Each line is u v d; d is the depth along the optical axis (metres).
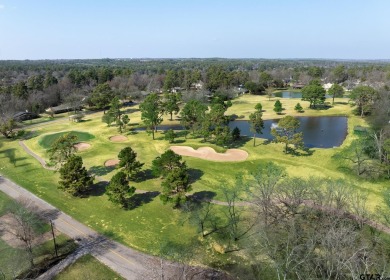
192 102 101.56
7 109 121.69
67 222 50.38
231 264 40.50
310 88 130.50
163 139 94.06
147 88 180.50
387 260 36.34
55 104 151.00
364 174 62.75
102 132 103.12
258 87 176.12
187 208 51.81
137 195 58.69
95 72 198.12
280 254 39.91
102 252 42.97
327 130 103.50
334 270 32.66
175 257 41.34
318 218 43.16
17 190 61.72
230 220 48.41
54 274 38.91
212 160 75.25
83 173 58.22
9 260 41.03
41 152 84.44
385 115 95.75
